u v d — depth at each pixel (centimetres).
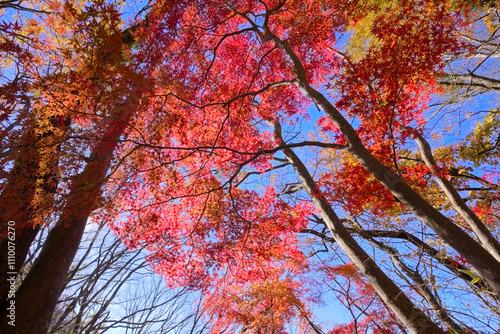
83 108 434
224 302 676
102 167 466
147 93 478
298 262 676
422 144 578
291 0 789
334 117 484
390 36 500
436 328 379
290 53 598
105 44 400
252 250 707
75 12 380
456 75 713
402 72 488
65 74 412
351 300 570
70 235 513
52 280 459
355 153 452
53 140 435
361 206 542
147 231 671
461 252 338
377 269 473
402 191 395
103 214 535
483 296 388
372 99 501
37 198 436
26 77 454
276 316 637
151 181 609
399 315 417
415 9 496
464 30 682
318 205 617
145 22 638
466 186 702
